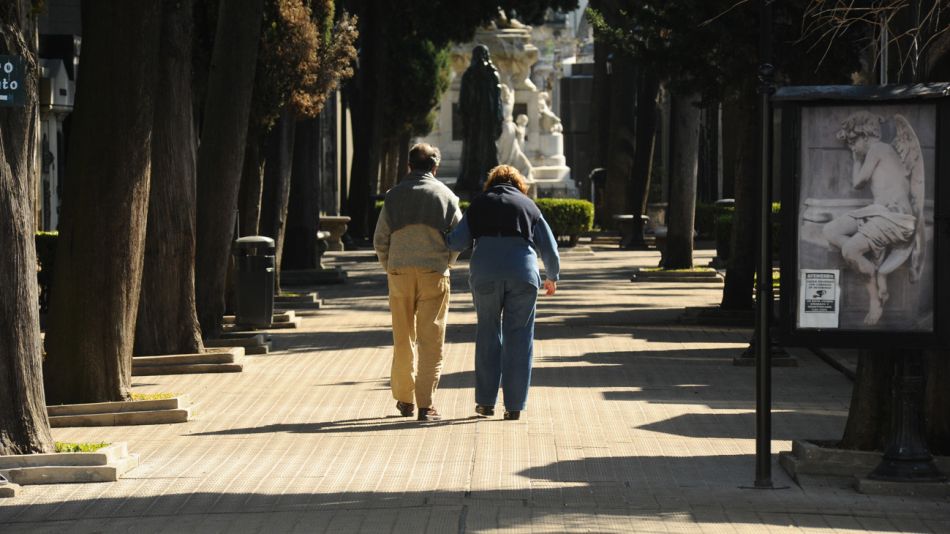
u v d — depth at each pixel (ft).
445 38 284.82
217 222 112.78
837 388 89.20
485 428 73.31
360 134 297.94
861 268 56.44
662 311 152.97
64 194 78.18
